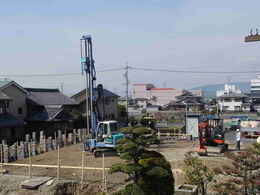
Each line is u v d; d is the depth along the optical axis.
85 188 14.45
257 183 9.03
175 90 100.38
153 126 34.12
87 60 24.31
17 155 21.30
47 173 16.98
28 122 34.38
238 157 9.41
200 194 10.78
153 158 9.59
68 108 38.75
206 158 20.05
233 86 117.88
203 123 23.61
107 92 46.50
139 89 103.62
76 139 29.47
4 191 14.57
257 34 14.62
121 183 14.84
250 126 34.91
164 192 9.70
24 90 34.28
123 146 9.69
